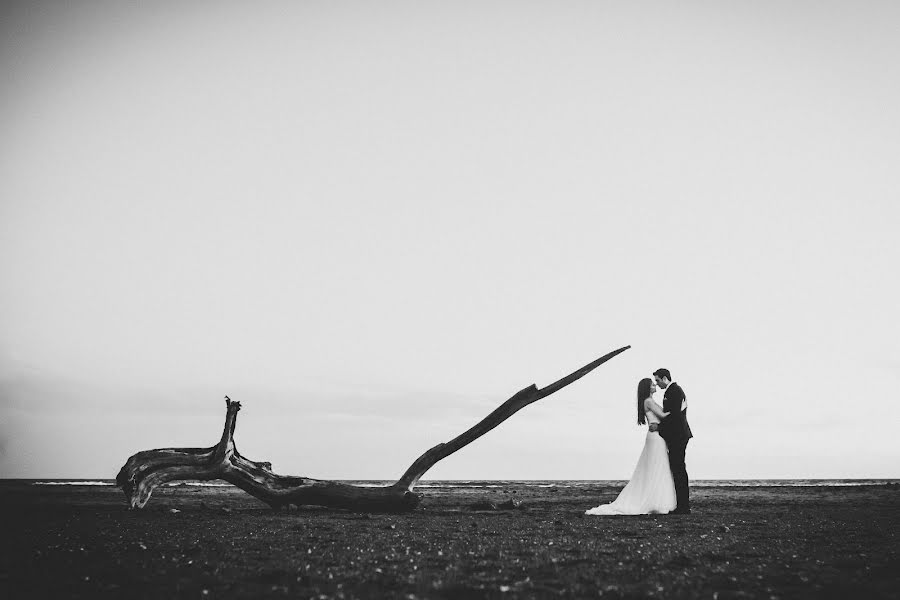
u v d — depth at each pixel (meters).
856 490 29.42
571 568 6.02
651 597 4.77
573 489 37.28
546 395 14.51
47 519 10.94
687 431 13.39
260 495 13.62
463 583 5.27
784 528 9.82
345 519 11.41
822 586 5.21
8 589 5.02
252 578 5.48
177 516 11.73
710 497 22.19
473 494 26.97
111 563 6.23
